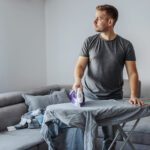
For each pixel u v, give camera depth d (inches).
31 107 135.9
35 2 175.2
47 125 84.1
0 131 119.4
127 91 145.9
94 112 78.6
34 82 175.8
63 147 88.8
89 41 95.6
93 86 95.2
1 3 151.6
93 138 77.4
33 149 103.8
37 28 177.5
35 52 175.9
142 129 122.6
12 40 159.0
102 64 93.4
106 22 91.8
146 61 161.5
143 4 160.1
